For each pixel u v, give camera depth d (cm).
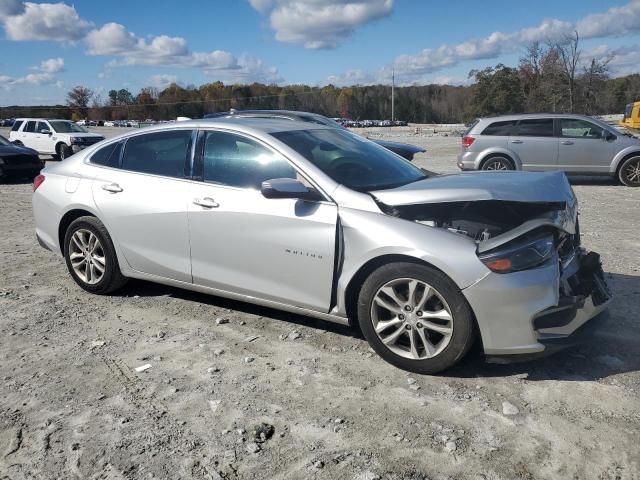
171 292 534
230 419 320
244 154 439
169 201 460
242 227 422
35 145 2197
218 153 451
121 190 489
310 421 318
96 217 509
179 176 466
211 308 491
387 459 284
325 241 388
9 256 673
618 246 692
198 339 427
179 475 274
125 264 498
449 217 419
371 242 371
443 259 348
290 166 417
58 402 339
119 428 312
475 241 355
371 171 443
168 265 470
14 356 400
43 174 553
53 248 548
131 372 376
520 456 285
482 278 340
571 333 352
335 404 335
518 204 423
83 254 524
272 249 411
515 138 1316
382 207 390
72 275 536
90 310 489
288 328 446
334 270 389
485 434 304
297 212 400
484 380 361
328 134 486
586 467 276
